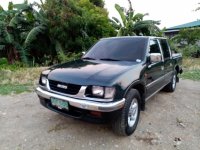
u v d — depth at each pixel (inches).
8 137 128.8
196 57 694.5
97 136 132.0
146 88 148.9
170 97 222.1
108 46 173.0
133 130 135.3
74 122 150.0
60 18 456.4
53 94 124.2
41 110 172.4
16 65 445.1
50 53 516.4
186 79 324.8
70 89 118.0
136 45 162.9
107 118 111.7
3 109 174.4
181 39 727.7
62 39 473.1
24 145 120.6
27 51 487.5
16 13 476.7
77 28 481.1
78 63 147.9
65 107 119.8
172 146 124.0
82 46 491.8
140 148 120.7
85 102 111.0
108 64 140.1
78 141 125.8
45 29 472.4
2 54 507.2
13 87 242.5
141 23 577.3
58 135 132.1
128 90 120.6
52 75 128.5
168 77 214.5
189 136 136.7
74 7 490.0
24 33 480.1
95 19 526.6
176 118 165.2
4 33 460.4
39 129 139.4
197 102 207.8
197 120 162.9
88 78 115.0
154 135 136.2
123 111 119.9
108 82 111.1
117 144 123.6
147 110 179.9
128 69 128.8
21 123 148.2
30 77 294.0
